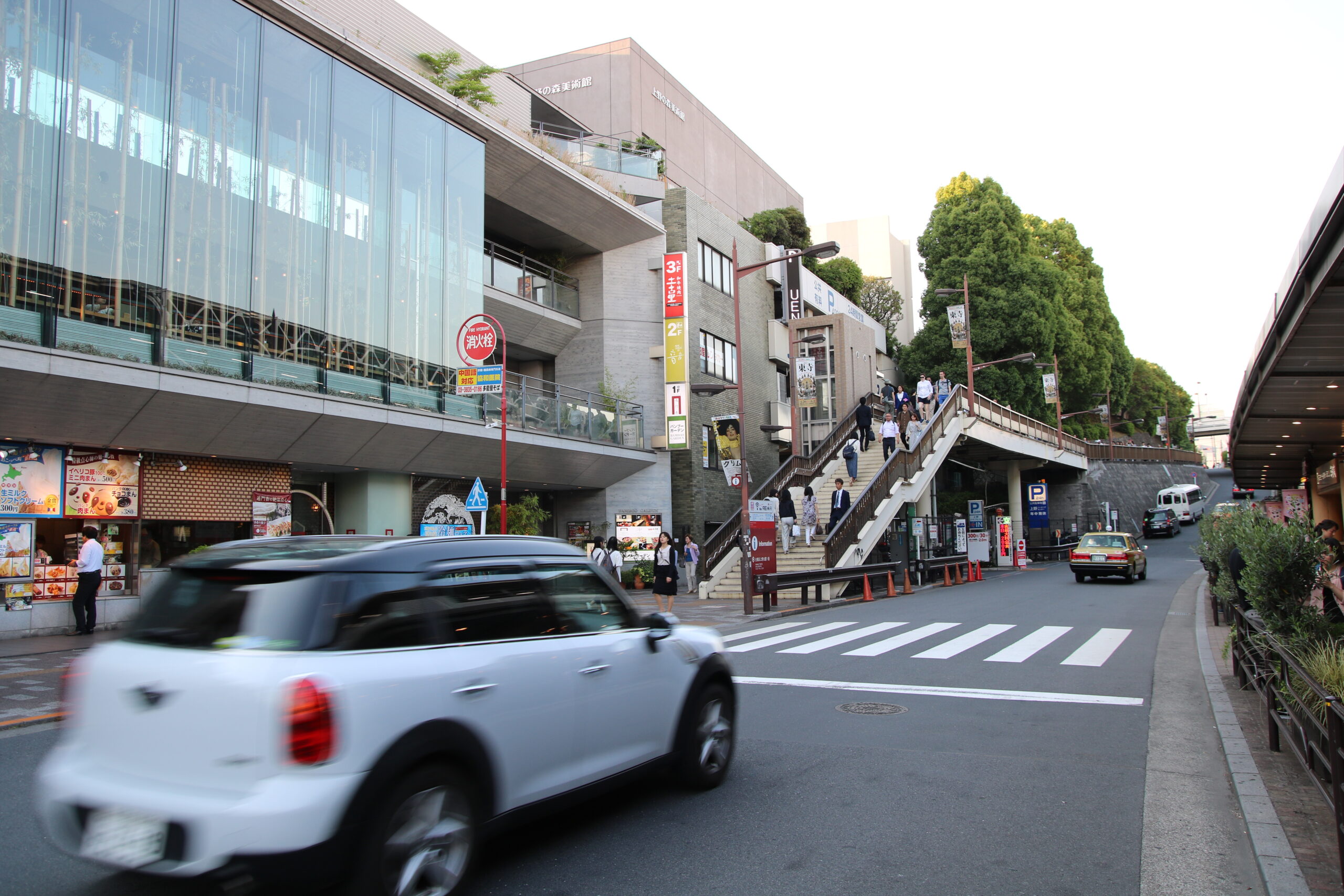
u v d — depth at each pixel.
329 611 3.56
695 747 5.60
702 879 4.33
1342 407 15.47
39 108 13.20
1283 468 26.19
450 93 21.55
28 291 12.89
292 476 20.12
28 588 14.46
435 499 22.78
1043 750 6.91
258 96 16.50
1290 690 5.89
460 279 21.31
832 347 38.19
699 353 31.22
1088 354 54.25
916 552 26.64
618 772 4.89
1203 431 104.31
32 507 14.39
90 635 14.59
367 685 3.47
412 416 18.92
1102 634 14.05
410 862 3.55
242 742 3.29
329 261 17.70
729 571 24.12
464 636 4.06
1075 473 52.31
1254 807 5.22
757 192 54.16
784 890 4.20
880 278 62.16
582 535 28.50
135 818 3.41
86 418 14.02
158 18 14.88
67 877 4.27
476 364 19.05
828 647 12.74
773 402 37.12
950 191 51.31
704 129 48.56
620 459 26.92
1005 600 20.70
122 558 15.81
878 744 7.09
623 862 4.55
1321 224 7.35
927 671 10.61
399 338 19.31
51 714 8.33
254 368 15.99
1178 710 8.38
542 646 4.44
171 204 14.85
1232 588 11.07
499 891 4.15
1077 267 61.88
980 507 32.09
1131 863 4.57
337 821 3.28
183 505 16.52
